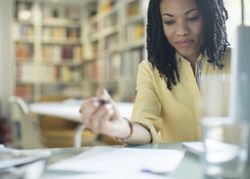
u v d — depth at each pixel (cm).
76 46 512
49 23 495
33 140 261
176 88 95
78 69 516
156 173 50
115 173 49
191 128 94
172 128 97
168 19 91
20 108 271
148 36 99
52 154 64
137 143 77
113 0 408
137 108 94
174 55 96
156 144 78
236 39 55
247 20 73
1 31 479
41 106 292
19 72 478
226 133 49
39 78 490
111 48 410
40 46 489
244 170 49
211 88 52
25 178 47
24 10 479
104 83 432
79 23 514
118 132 69
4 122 455
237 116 51
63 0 491
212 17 89
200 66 92
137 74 104
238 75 53
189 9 88
